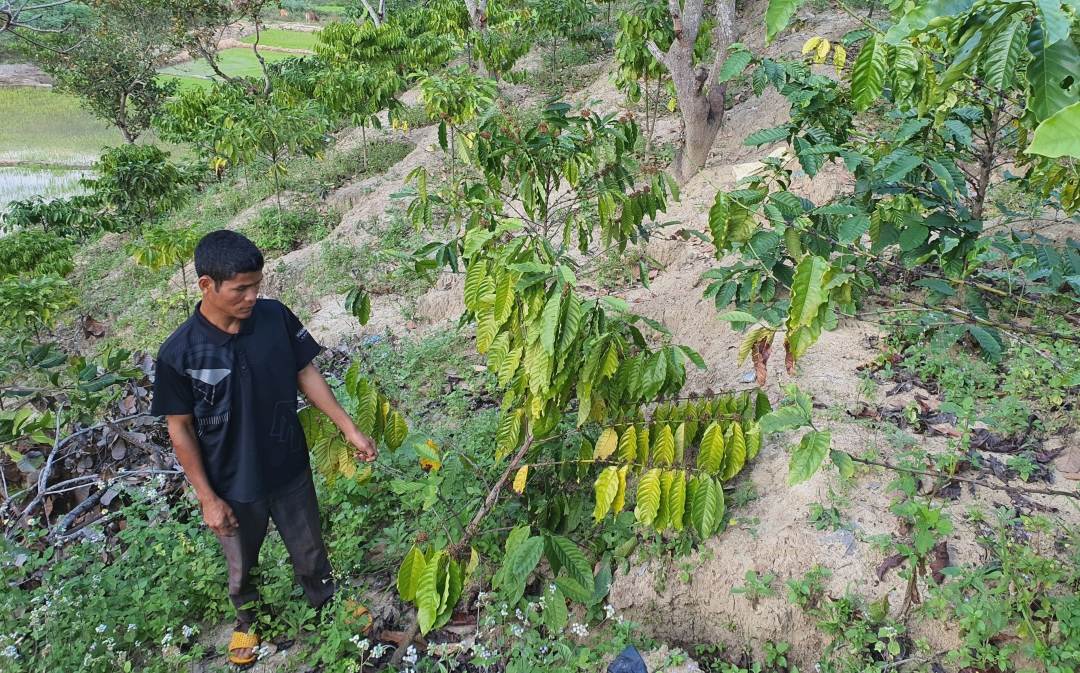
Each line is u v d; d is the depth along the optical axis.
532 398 2.92
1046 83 1.56
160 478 3.73
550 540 2.87
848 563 3.01
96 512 4.11
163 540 3.48
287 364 2.76
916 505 2.83
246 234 9.57
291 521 3.01
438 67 13.45
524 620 3.07
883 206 4.01
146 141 25.73
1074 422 3.46
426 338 6.01
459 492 3.77
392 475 4.04
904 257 3.94
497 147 3.42
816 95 4.29
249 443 2.70
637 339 3.00
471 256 2.75
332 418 2.97
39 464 4.22
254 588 3.12
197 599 3.40
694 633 3.17
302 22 49.94
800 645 2.97
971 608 2.67
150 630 3.13
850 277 2.23
